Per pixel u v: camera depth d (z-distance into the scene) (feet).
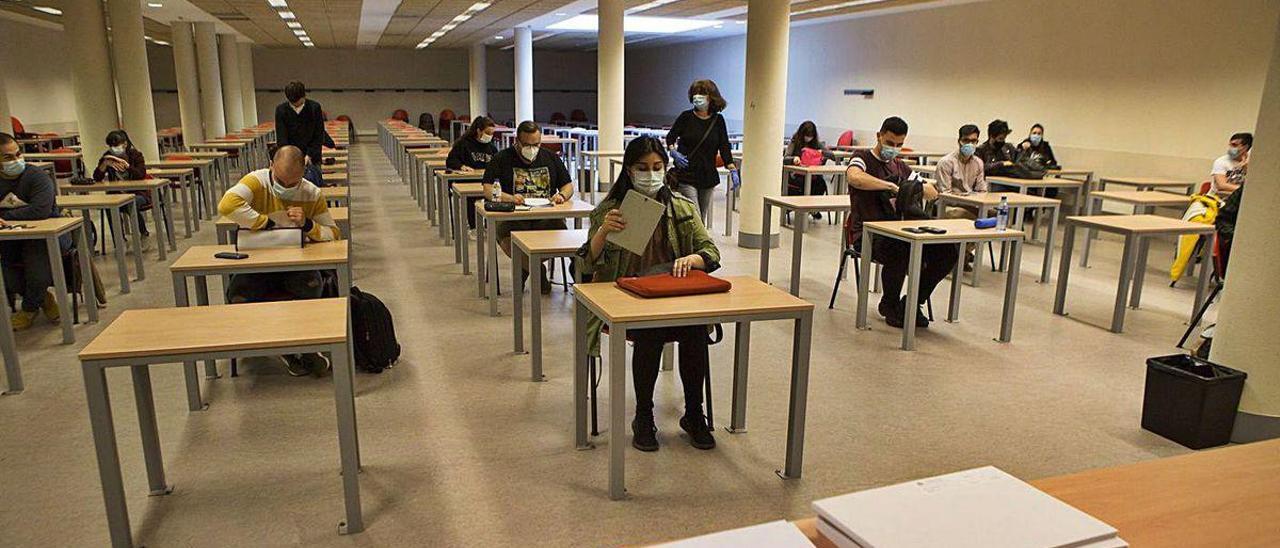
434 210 28.40
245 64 73.67
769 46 23.43
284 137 23.49
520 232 13.79
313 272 12.82
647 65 80.23
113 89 31.96
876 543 3.39
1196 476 4.51
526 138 17.98
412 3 39.96
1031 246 26.05
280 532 8.20
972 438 10.85
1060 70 32.60
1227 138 26.30
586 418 10.18
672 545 3.49
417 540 8.09
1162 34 28.19
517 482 9.33
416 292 18.65
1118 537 3.71
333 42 72.49
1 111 31.94
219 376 12.70
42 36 56.18
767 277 19.61
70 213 18.02
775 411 11.63
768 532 3.56
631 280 9.32
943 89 39.50
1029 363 14.07
